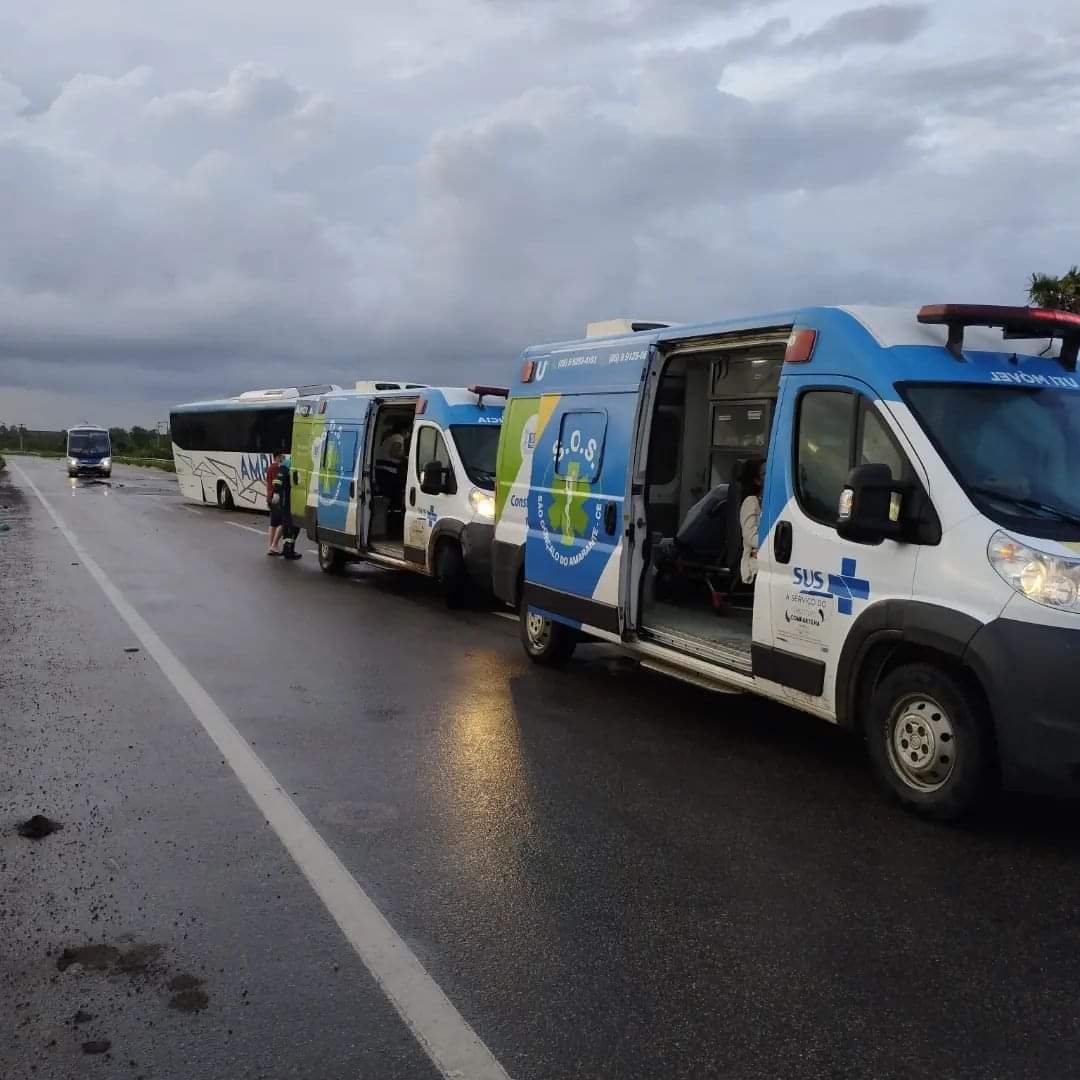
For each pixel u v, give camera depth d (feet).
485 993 11.15
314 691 24.35
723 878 14.17
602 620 24.20
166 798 16.98
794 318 19.29
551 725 21.85
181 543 58.90
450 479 36.78
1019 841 15.55
